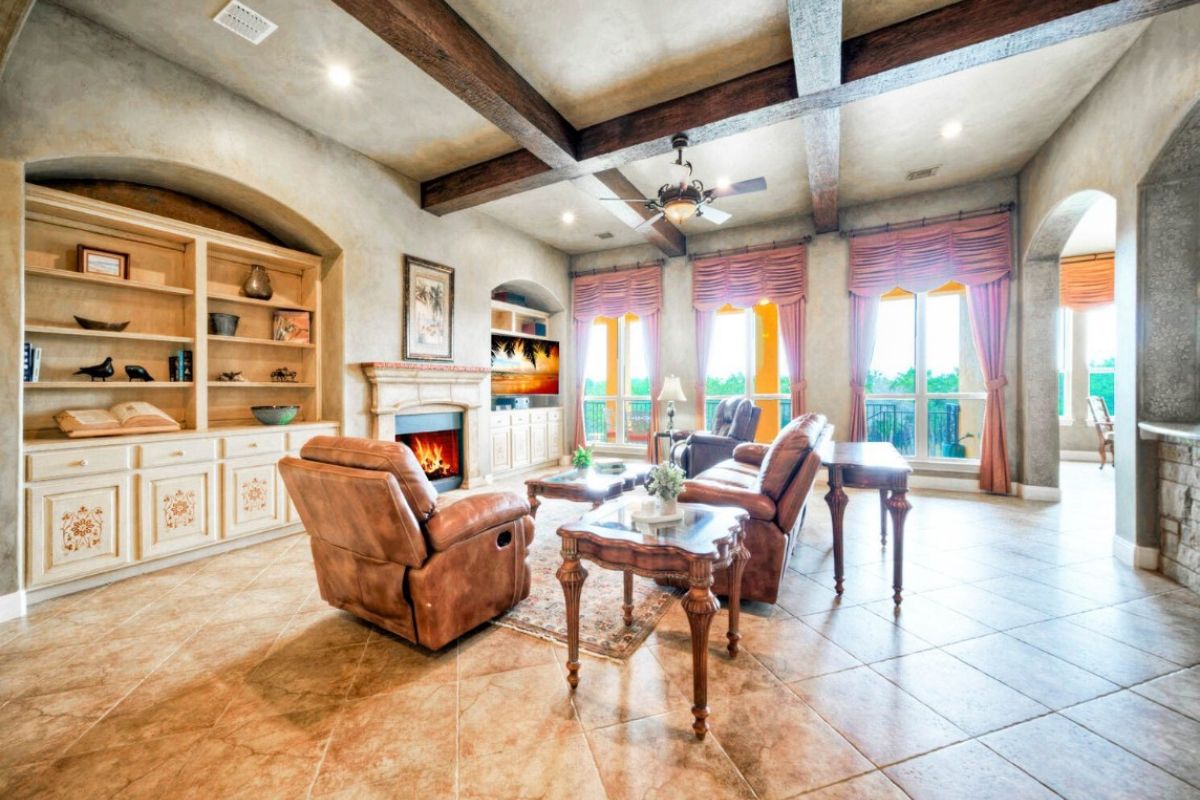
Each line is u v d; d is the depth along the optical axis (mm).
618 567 1760
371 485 1891
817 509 4512
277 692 1818
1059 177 3904
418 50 2631
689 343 6598
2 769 1443
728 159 4402
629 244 7004
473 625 2193
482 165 4492
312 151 3928
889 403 5805
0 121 2424
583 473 3654
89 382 2930
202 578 2943
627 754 1494
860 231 5488
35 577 2527
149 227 3209
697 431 6254
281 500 3707
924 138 4086
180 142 3117
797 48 2633
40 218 2949
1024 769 1421
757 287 6062
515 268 6305
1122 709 1684
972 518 4121
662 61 3105
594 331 7828
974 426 5570
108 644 2170
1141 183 2889
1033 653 2045
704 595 1579
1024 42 2598
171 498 3072
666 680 1885
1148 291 2910
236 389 3977
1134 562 2986
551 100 3484
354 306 4281
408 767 1448
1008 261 4816
